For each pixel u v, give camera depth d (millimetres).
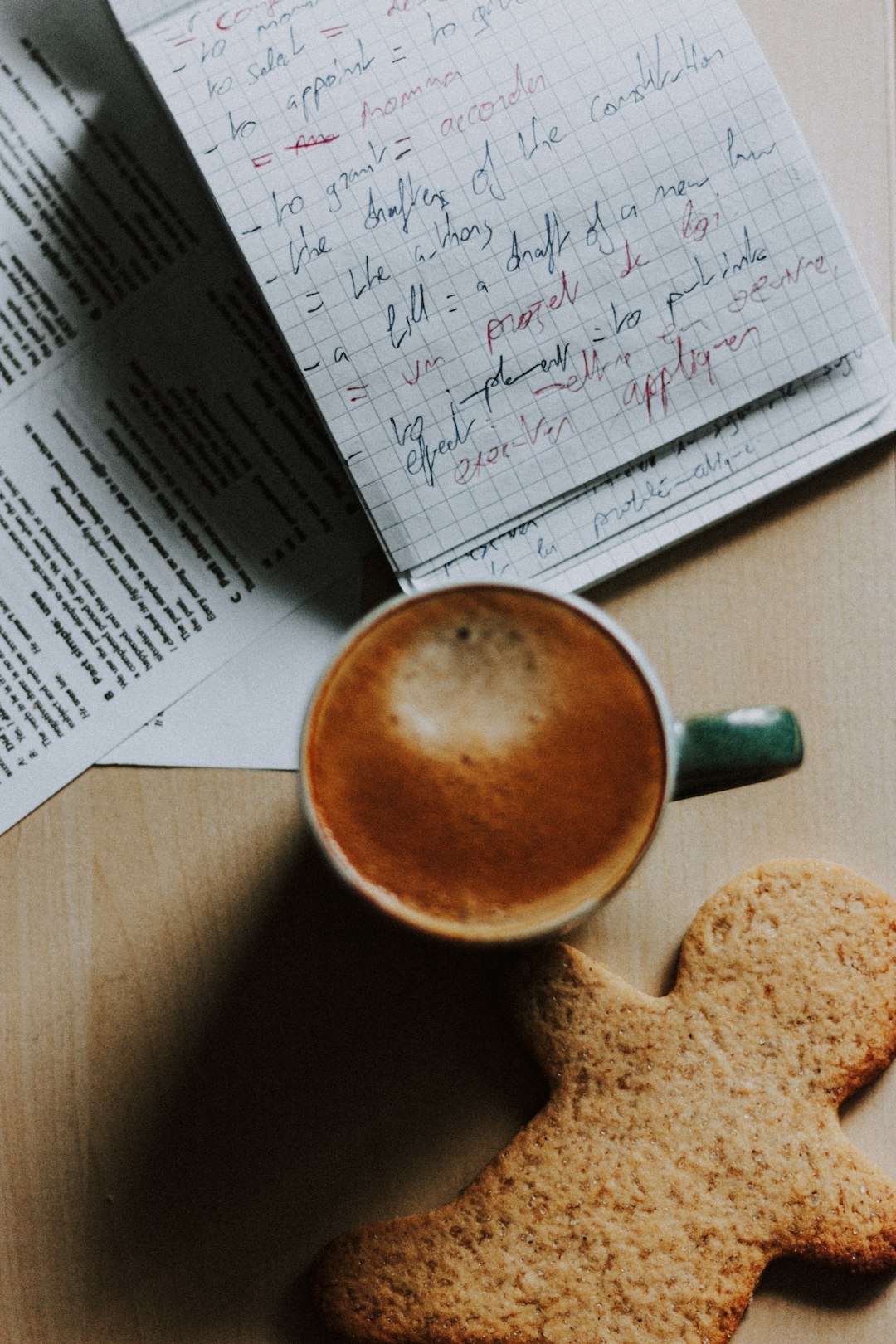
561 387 515
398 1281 499
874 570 523
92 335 528
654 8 513
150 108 528
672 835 520
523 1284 496
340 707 474
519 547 518
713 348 516
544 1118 502
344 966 520
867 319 516
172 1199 516
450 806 471
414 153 510
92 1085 520
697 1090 500
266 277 508
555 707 473
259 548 526
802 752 475
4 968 521
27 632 524
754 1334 503
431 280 511
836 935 505
